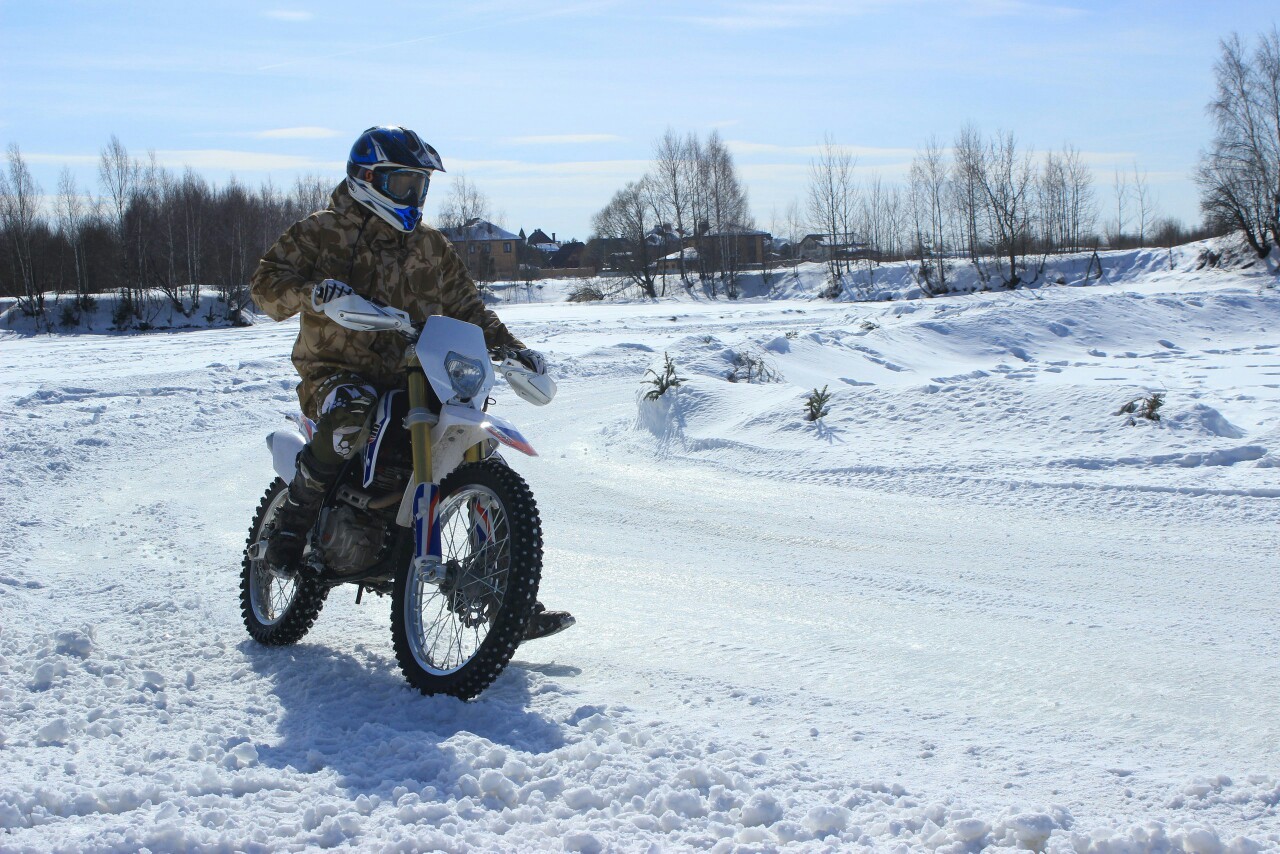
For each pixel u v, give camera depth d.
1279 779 3.27
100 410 14.77
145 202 64.19
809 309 49.97
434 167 4.28
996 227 64.06
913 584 6.23
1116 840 2.70
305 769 3.40
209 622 5.21
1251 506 8.00
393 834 2.86
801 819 2.96
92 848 2.69
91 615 5.32
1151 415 10.57
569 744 3.55
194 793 3.16
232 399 15.95
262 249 63.62
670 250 96.94
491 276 91.25
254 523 4.97
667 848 2.80
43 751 3.49
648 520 8.12
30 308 59.09
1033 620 5.48
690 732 3.64
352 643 4.87
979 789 3.23
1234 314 27.97
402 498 4.15
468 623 4.10
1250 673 4.58
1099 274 59.34
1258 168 49.94
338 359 4.36
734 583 6.25
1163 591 6.06
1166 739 3.78
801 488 9.36
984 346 22.62
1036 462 9.69
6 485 9.31
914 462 9.93
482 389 4.01
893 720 3.94
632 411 14.48
